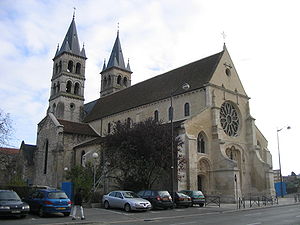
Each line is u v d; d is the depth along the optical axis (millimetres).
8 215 19141
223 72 43188
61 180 46969
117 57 78625
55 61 72375
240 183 41562
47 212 20688
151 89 50375
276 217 20016
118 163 35406
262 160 43000
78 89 69688
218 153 38000
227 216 21375
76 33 73562
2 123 36656
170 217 21078
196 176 35281
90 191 30984
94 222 18234
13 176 46906
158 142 33125
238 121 44406
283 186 56312
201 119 38219
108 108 58250
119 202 25766
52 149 49531
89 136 53031
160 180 36469
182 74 46812
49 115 52875
